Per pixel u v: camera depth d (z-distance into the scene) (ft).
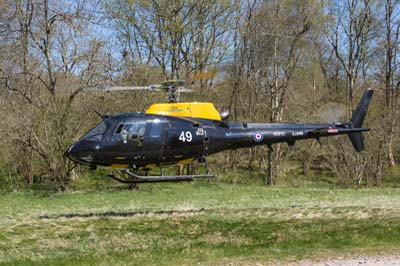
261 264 31.91
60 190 90.84
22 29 97.86
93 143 44.19
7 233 44.14
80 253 37.06
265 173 119.85
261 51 122.01
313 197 73.10
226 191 87.04
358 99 128.77
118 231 44.45
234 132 48.42
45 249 38.55
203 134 46.57
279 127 49.98
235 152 123.13
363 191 84.23
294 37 112.98
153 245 38.93
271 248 36.35
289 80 113.50
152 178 45.50
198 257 34.35
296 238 39.63
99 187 95.91
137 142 44.45
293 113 115.34
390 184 104.17
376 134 101.81
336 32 135.03
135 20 104.37
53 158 90.27
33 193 86.84
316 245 36.73
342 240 38.04
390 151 117.19
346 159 101.14
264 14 117.50
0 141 89.56
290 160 138.82
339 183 104.68
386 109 105.50
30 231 45.01
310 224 44.73
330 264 31.40
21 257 36.37
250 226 44.96
